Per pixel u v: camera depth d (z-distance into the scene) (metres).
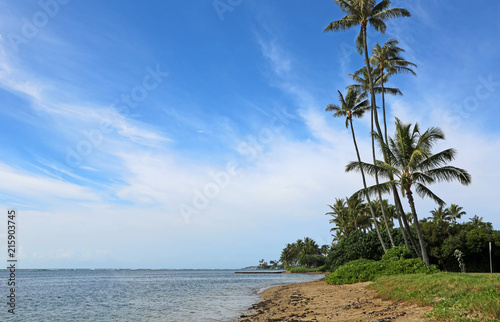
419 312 12.14
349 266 33.56
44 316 22.02
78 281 83.38
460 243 44.38
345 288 28.08
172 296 36.00
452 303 11.27
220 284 60.72
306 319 15.24
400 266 28.41
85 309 25.34
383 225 65.06
